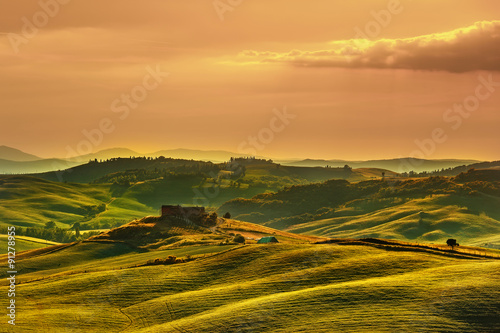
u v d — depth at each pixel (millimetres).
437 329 63438
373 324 66250
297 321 70062
